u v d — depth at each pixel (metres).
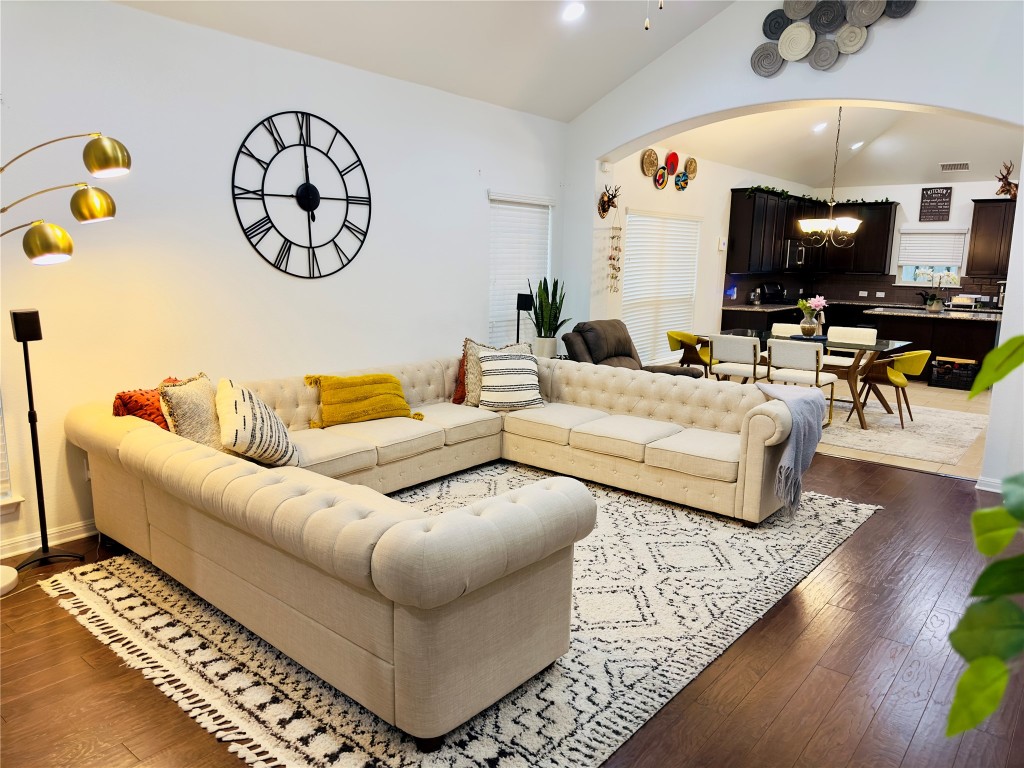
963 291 10.10
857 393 6.35
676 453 4.11
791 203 10.07
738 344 6.48
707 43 5.59
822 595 3.21
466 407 5.05
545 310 6.32
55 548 3.62
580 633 2.85
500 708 2.38
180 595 3.14
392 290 5.24
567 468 4.68
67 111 3.46
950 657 2.72
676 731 2.28
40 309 3.49
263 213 4.34
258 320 4.41
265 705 2.38
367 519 2.15
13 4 3.23
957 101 4.61
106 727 2.28
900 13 4.69
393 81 5.00
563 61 5.53
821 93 5.11
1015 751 2.21
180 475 2.74
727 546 3.71
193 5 3.76
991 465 4.69
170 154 3.87
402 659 2.09
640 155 7.44
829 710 2.40
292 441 3.97
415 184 5.28
